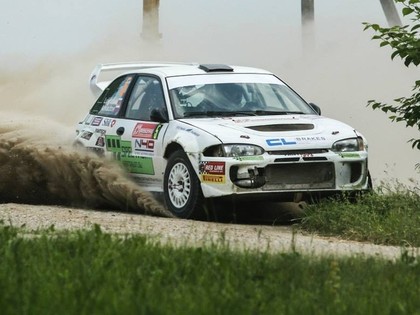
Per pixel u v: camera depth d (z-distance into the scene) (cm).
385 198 3041
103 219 2816
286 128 3031
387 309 1672
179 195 3041
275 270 1942
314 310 1648
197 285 1795
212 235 2517
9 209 3014
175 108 3164
